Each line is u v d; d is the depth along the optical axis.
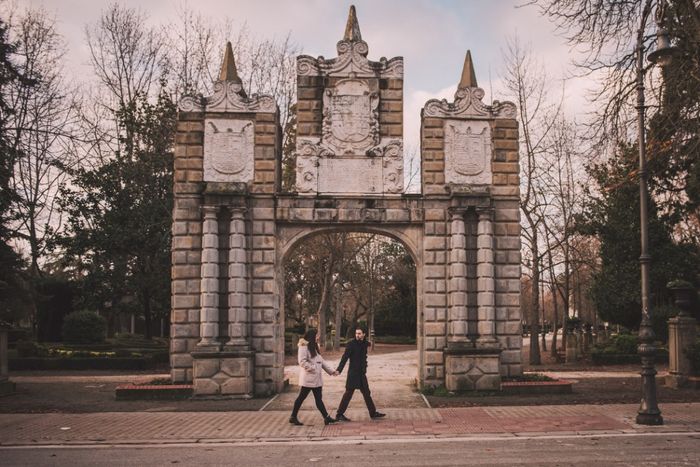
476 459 12.46
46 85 38.38
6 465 12.41
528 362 38.97
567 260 38.28
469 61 24.02
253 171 22.89
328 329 65.75
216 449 13.85
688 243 35.53
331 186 22.92
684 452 12.91
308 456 12.99
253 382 22.14
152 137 38.44
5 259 35.16
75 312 43.53
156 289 37.84
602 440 14.24
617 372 31.22
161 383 22.50
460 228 22.50
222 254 22.50
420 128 24.12
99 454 13.44
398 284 67.88
